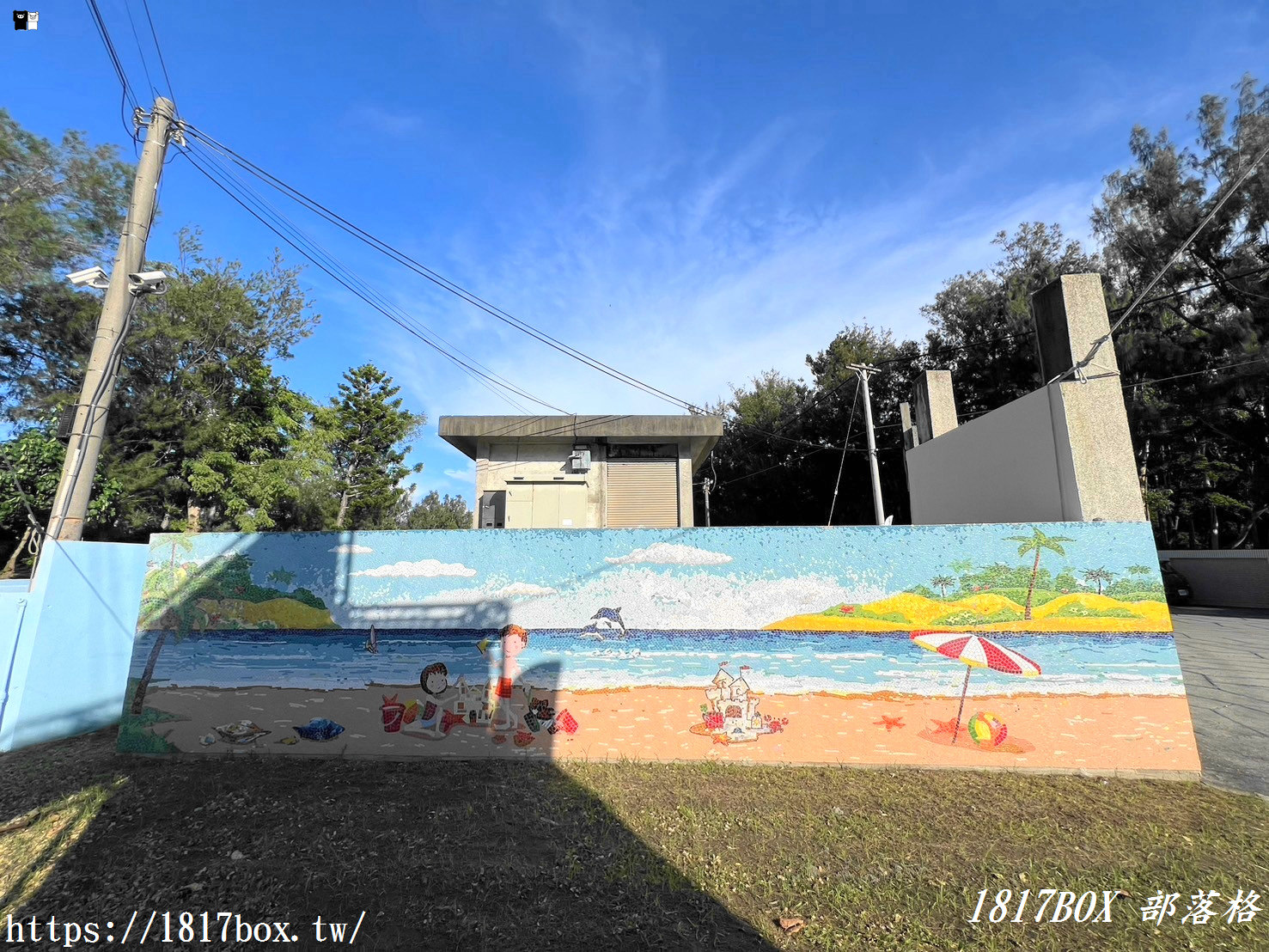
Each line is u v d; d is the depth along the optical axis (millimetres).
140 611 5996
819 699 5598
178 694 5875
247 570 5949
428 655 5785
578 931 3152
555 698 5703
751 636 5688
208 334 17516
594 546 5844
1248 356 18031
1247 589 21203
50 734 6328
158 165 7605
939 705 5531
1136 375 20688
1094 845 4062
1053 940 3102
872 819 4414
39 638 6297
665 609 5750
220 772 5324
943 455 9586
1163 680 5426
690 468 12211
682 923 3225
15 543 13898
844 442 26688
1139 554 5562
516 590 5820
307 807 4598
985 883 3596
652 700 5664
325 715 5770
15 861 3889
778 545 5785
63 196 14477
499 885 3568
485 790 4910
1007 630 5566
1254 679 9180
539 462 12195
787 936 3127
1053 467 6695
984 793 4879
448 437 11969
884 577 5691
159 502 16938
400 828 4254
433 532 5922
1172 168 19969
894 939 3105
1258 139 18078
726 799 4750
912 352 26359
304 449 19625
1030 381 22500
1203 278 19844
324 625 5855
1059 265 23422
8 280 13562
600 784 5020
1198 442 23656
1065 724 5418
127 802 4707
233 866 3779
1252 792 4953
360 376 31344
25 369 15453
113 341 7148
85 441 6906
